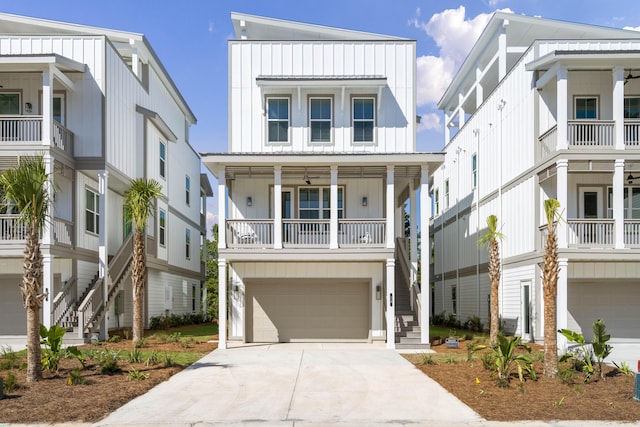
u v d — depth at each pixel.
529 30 23.70
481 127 24.66
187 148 32.03
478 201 24.89
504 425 8.28
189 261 32.31
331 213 17.41
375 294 18.75
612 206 18.69
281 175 19.16
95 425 8.23
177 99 29.80
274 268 18.84
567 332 12.03
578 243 17.36
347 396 10.18
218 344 17.52
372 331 18.61
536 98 18.70
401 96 19.56
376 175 19.11
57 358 11.88
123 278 20.41
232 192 19.58
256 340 18.75
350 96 19.55
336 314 18.86
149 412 8.95
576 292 19.23
